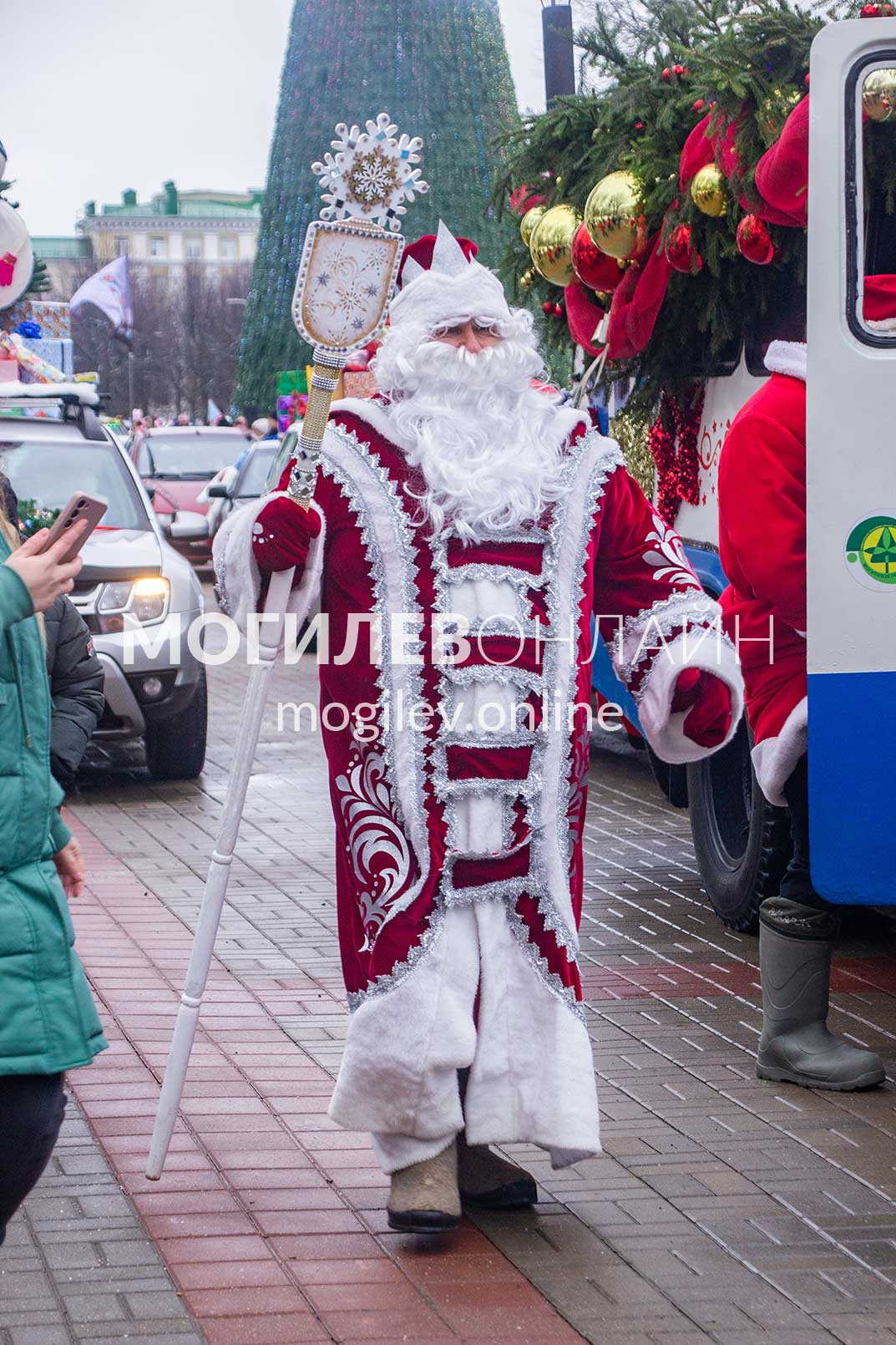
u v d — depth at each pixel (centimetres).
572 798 379
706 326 632
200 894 709
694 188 576
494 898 366
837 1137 442
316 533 368
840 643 459
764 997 494
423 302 376
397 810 366
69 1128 436
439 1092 361
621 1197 401
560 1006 366
